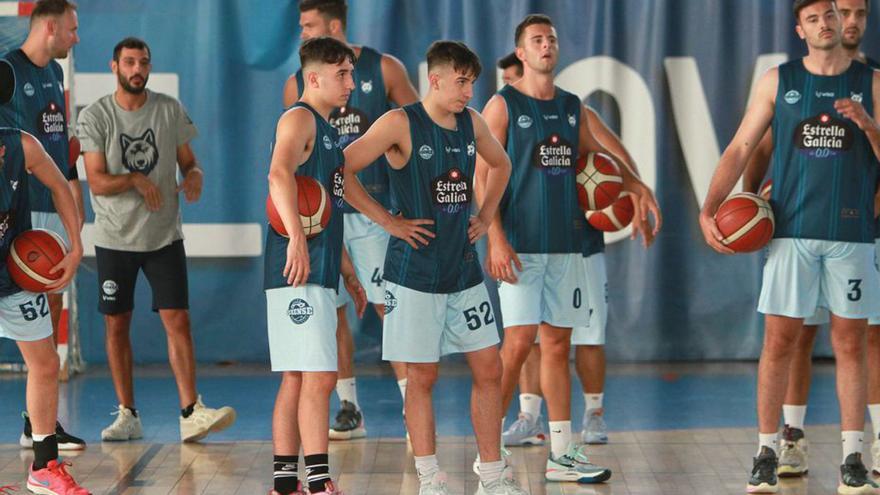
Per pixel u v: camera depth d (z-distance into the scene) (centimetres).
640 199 1365
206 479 1246
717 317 2078
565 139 1266
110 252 1465
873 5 2014
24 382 1900
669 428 1522
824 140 1164
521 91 1280
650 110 2034
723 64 2036
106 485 1220
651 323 2070
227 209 2052
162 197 1484
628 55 2047
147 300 2067
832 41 1156
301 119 1058
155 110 1492
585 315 1258
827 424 1534
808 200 1168
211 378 1939
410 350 1095
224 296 2070
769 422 1190
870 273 1179
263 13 2039
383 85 1480
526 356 1255
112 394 1792
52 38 1357
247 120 2048
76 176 1502
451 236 1097
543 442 1442
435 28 2055
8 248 1134
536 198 1251
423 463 1110
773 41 2028
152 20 2031
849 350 1189
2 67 1241
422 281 1089
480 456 1130
